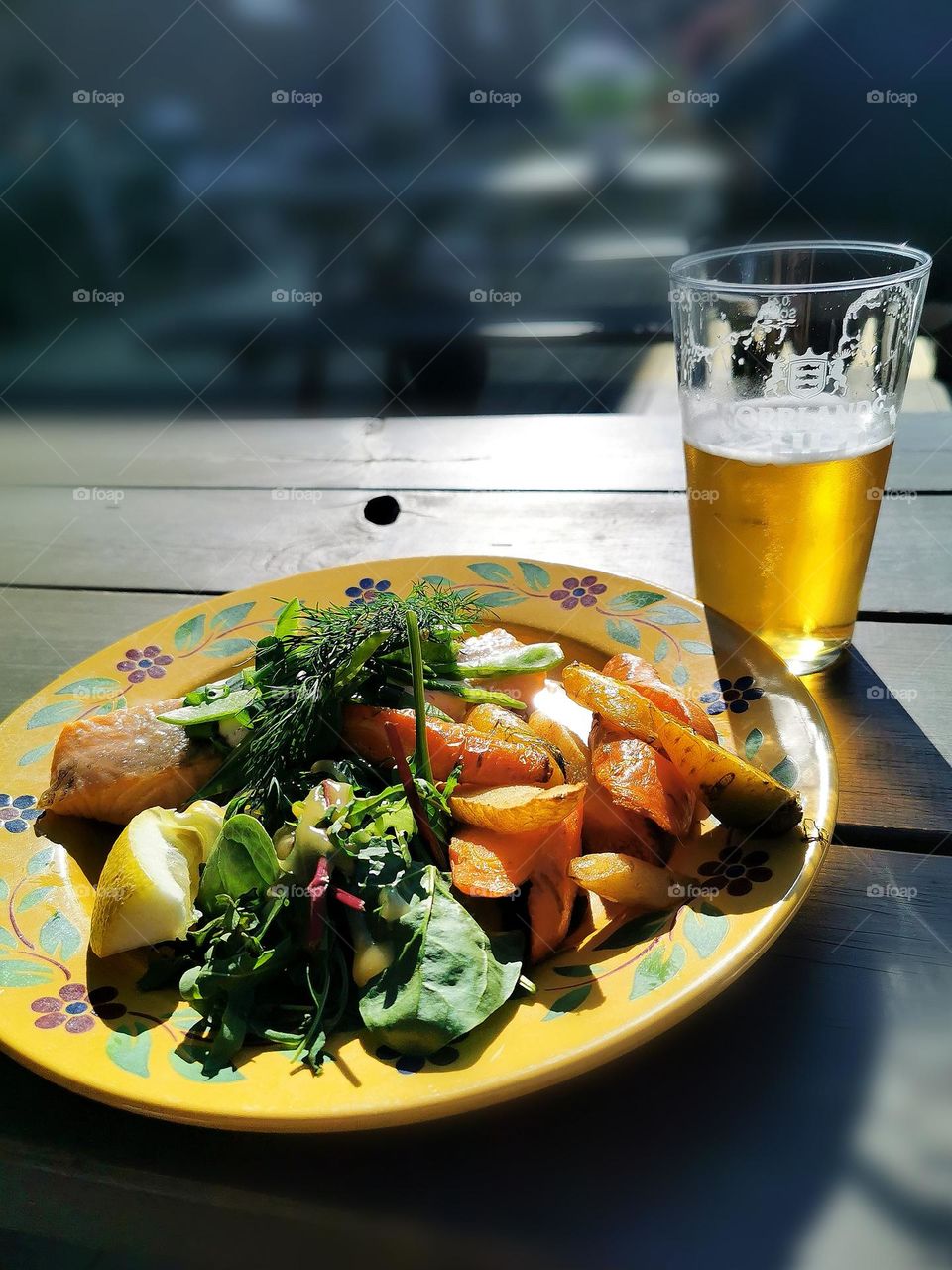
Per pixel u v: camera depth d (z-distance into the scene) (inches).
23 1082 29.1
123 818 38.2
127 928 30.9
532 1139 26.4
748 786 31.6
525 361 125.5
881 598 51.1
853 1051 28.2
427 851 34.0
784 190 137.4
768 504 43.0
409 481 69.7
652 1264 23.6
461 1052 26.7
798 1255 23.5
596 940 31.2
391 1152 26.4
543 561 49.8
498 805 32.4
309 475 72.2
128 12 160.9
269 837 32.4
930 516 57.6
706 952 28.1
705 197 142.6
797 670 46.3
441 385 125.5
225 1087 25.9
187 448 79.6
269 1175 26.1
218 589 58.4
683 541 58.2
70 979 30.7
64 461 79.2
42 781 39.9
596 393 116.5
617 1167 25.7
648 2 149.7
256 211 160.4
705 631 43.5
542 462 70.1
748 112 143.4
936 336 104.4
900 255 43.8
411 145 161.3
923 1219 24.0
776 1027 29.0
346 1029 28.6
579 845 33.7
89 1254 29.1
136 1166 26.5
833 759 35.0
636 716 34.8
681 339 44.6
